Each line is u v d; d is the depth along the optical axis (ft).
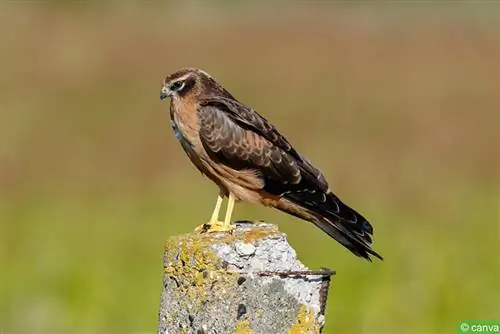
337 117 79.20
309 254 46.57
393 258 45.57
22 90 85.30
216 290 19.58
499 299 42.52
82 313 42.34
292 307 19.67
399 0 130.41
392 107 82.84
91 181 61.00
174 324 20.11
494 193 58.90
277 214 51.67
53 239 50.37
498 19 120.26
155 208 55.62
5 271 45.98
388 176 62.13
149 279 45.29
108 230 51.98
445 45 106.22
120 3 122.83
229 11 124.36
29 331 41.55
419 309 41.37
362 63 99.25
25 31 107.45
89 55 100.58
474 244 48.34
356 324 40.96
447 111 80.84
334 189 59.57
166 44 106.22
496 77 93.50
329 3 130.00
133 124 76.13
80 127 74.79
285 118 78.84
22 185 60.49
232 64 98.84
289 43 107.65
